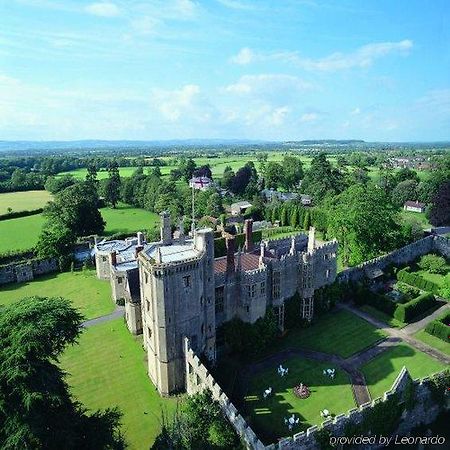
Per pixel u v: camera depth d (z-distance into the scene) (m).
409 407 52.94
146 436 48.69
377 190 105.81
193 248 60.62
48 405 37.31
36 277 106.81
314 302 78.50
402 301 82.19
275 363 63.38
